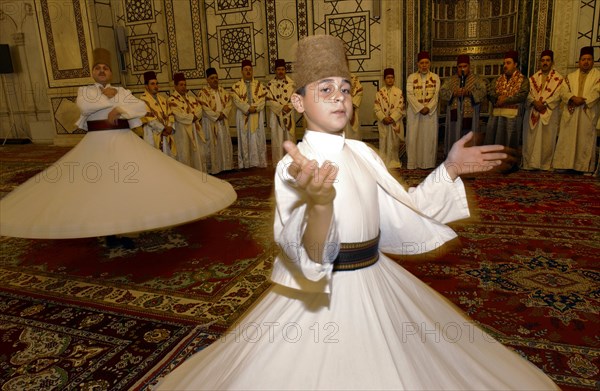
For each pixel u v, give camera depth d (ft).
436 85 26.81
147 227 12.44
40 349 9.39
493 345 5.00
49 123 47.39
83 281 12.76
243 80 28.91
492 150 5.07
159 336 9.70
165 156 14.85
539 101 24.70
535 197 19.84
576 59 30.66
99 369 8.61
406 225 5.19
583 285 11.32
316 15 36.24
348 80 4.43
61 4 40.68
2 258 14.84
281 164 4.16
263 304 4.87
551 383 4.82
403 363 4.00
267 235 16.01
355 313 4.25
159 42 40.96
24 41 46.37
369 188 4.63
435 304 5.02
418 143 27.61
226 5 38.75
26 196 12.98
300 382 3.93
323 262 3.75
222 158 28.78
